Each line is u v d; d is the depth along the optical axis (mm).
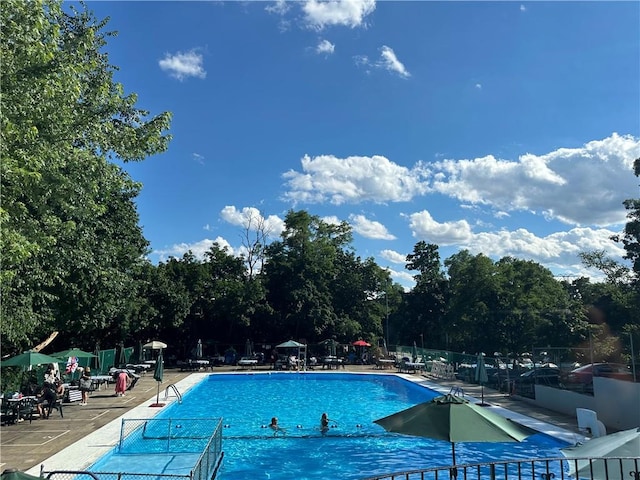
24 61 10773
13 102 10320
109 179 16375
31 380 25234
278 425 19984
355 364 46094
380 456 15352
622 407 16828
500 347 38594
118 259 29688
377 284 57469
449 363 35062
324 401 27031
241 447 16406
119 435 15953
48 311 23047
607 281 36719
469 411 8242
